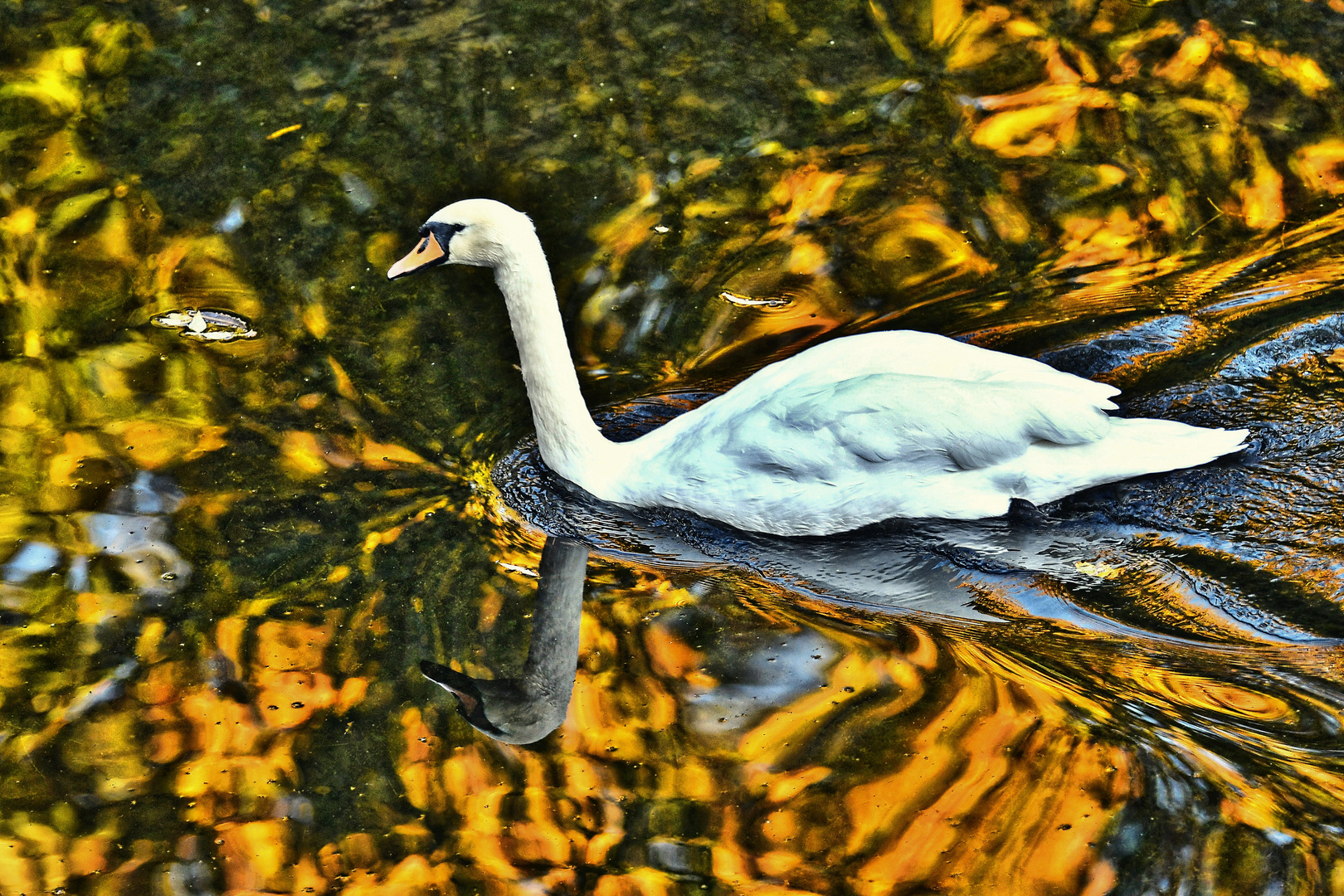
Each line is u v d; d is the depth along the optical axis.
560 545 10.41
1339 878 7.38
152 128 14.86
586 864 7.71
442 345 12.32
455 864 7.73
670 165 14.37
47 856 7.74
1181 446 10.17
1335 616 9.12
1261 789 7.95
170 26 16.28
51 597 9.56
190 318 12.49
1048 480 10.05
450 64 15.70
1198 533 9.78
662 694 8.88
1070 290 12.60
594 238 13.52
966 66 15.70
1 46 16.05
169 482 10.69
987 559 9.93
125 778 8.25
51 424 11.27
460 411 11.68
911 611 9.59
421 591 9.81
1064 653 9.08
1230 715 8.51
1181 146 14.37
